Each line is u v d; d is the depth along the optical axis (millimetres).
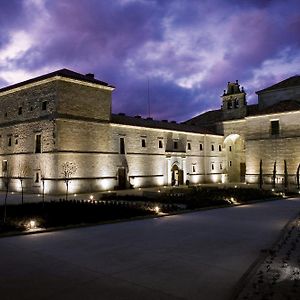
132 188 52531
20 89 49156
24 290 9188
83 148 45875
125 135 52500
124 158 52000
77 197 39250
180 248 13945
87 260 12133
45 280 9969
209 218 22734
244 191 41094
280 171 61938
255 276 9992
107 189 48500
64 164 43031
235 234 16969
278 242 14703
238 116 72062
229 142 75688
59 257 12539
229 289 9242
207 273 10617
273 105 66812
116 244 14711
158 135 58844
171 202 31516
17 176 47906
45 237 16297
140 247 14141
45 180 43375
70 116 44438
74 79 45094
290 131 61125
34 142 45812
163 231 17812
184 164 63844
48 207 24703
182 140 64125
